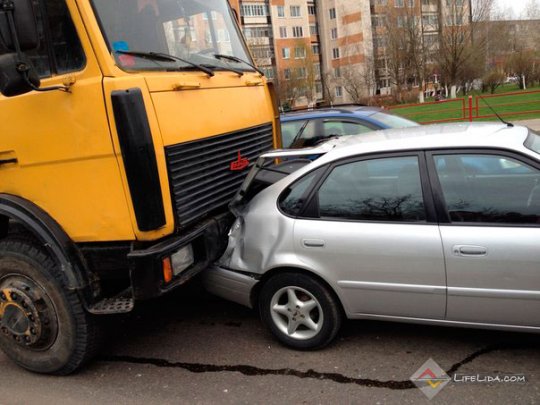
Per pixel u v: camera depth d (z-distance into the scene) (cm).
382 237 333
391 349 369
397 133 393
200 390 340
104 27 309
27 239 362
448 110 1725
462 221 320
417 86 5497
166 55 350
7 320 371
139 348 409
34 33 287
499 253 306
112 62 305
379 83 6009
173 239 341
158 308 483
